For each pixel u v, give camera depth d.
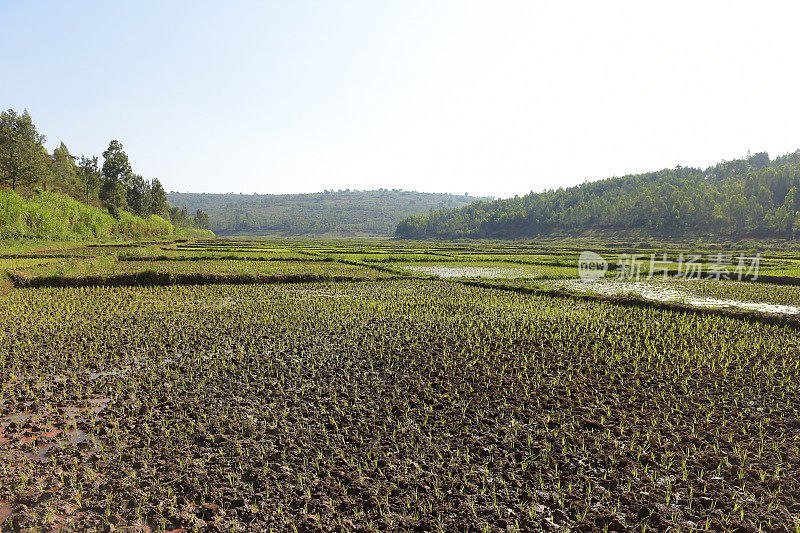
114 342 11.24
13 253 29.58
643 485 5.48
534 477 5.67
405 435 6.75
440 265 34.97
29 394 8.04
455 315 15.12
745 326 13.93
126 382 8.70
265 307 16.06
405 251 52.34
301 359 10.20
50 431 6.81
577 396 8.17
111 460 6.02
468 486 5.46
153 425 6.98
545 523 4.84
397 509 5.10
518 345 11.55
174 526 4.84
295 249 51.53
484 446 6.43
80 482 5.54
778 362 10.16
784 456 6.09
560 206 135.25
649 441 6.45
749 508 5.04
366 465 5.95
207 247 51.66
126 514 5.00
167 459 6.06
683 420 7.18
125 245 42.59
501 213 139.75
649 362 10.17
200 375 9.12
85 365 9.57
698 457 6.05
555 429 6.92
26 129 50.28
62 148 88.50
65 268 22.16
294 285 22.22
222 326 13.11
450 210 171.00
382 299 18.14
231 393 8.23
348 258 36.41
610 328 13.50
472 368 9.73
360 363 9.98
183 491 5.40
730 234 88.50
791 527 4.70
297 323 13.62
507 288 21.38
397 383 8.83
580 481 5.59
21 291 18.44
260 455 6.16
